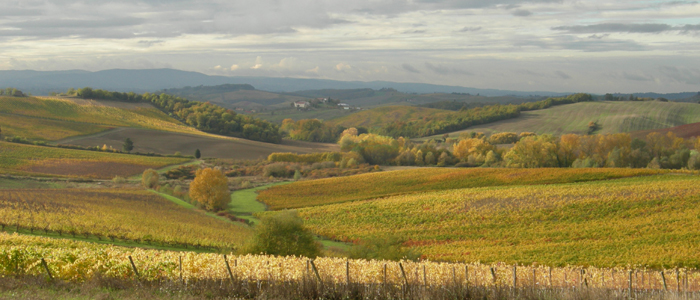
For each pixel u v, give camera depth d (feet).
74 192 251.80
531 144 348.18
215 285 69.51
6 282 68.80
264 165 405.18
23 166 328.29
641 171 256.93
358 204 241.76
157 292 67.62
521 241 168.04
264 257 92.94
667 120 541.34
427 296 65.00
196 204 256.52
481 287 67.72
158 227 182.09
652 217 177.47
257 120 631.97
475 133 556.92
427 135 648.38
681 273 89.04
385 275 69.05
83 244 130.52
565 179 256.93
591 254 146.10
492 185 265.75
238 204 263.49
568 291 64.54
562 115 631.56
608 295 63.21
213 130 603.67
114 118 588.91
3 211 177.27
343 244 184.14
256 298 65.16
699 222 166.30
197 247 159.84
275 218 128.77
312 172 373.61
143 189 292.61
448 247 168.04
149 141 489.26
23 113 525.75
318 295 66.33
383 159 426.92
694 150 342.03
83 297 61.57
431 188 272.92
